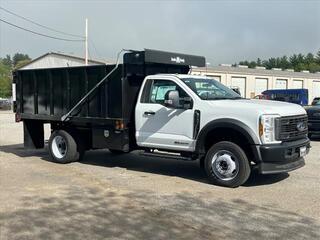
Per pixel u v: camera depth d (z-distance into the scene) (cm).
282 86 6906
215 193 821
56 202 754
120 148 1032
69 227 623
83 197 788
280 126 847
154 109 977
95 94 1070
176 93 930
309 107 1675
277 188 858
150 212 695
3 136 1847
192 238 580
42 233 598
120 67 1009
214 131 900
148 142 991
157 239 576
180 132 940
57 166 1109
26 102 1255
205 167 897
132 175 993
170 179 949
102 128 1064
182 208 718
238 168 855
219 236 588
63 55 5759
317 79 7412
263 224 639
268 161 842
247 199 776
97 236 587
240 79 6316
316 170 1033
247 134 845
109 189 851
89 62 5425
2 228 619
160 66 1088
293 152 867
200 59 1151
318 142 1602
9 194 809
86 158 1230
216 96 953
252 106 860
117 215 679
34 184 893
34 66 6159
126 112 1020
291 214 687
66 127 1162
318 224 640
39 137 1299
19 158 1240
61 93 1155
